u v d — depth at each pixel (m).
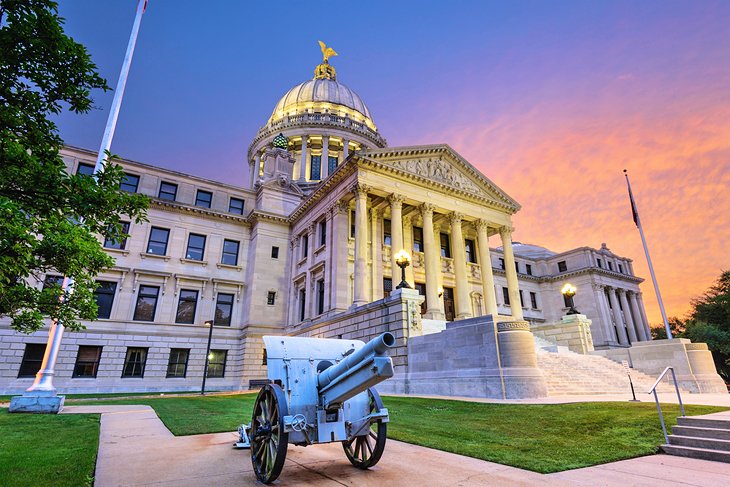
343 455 7.66
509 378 16.88
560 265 63.31
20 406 14.10
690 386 21.12
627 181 28.14
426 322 25.83
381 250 33.31
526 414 12.37
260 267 38.31
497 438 9.38
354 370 5.77
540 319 60.47
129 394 29.28
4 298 9.09
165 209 37.03
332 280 31.03
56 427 10.71
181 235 37.28
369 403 6.87
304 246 38.72
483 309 37.78
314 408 6.36
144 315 34.09
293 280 38.19
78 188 7.86
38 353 29.58
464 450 8.03
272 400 6.32
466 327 19.06
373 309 24.84
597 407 13.02
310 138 62.78
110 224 8.78
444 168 35.53
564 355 24.05
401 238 30.97
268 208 40.69
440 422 11.67
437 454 7.80
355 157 30.11
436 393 19.62
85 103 8.85
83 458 6.97
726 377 44.88
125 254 34.44
